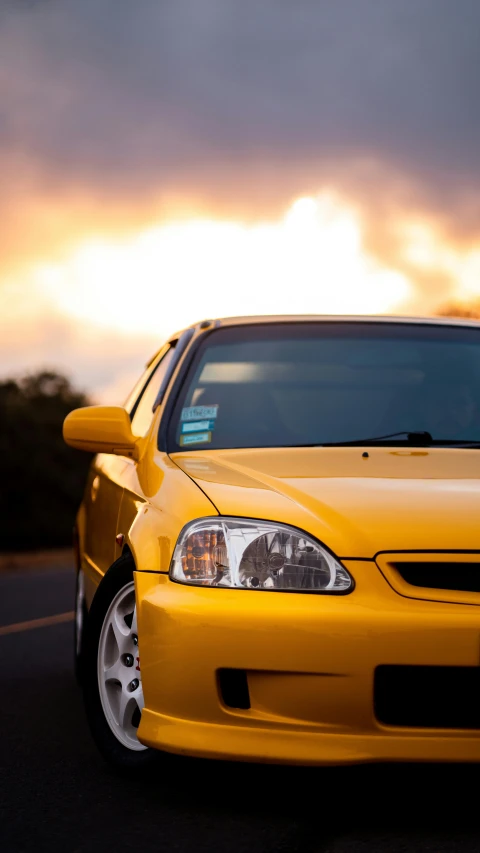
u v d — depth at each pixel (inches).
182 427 146.0
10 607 322.3
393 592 106.7
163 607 110.4
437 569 107.9
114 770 125.3
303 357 158.2
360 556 108.4
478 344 165.8
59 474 1659.7
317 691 104.4
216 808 110.4
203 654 107.1
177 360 161.2
